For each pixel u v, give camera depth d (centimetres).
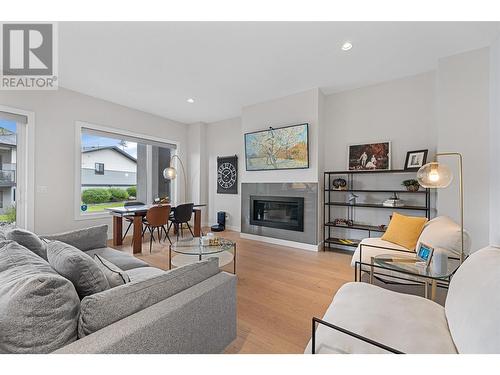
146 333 95
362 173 370
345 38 247
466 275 115
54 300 85
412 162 325
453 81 276
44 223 356
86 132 407
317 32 237
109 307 94
